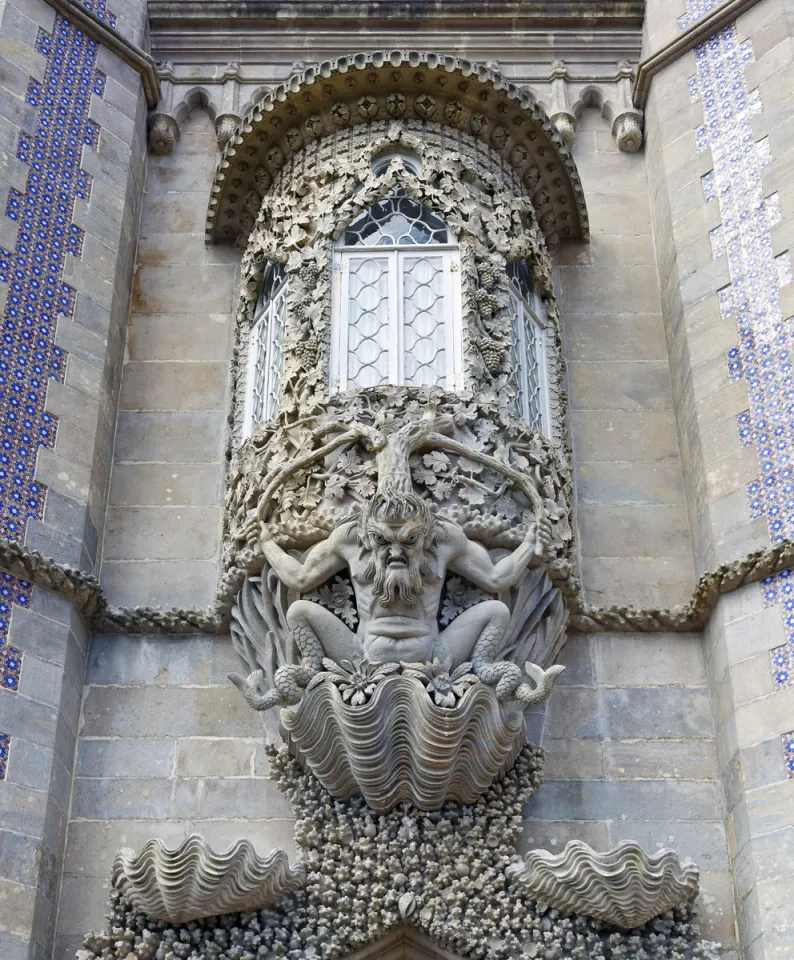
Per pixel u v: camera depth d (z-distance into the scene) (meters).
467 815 9.93
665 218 12.90
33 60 12.55
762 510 10.77
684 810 10.40
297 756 10.21
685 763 10.59
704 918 9.97
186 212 13.39
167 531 11.59
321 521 10.44
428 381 11.23
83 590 10.52
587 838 10.27
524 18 14.34
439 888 9.69
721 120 12.77
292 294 11.62
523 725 9.99
